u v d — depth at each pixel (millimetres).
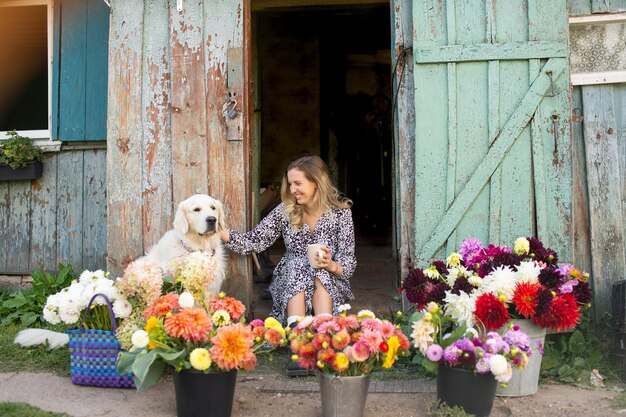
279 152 8430
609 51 4199
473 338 2762
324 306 3625
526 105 3875
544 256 3352
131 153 4328
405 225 4121
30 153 5004
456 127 3949
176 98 4270
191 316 2703
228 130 4223
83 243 5090
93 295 3164
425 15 4008
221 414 2723
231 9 4238
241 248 4039
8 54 5449
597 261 4078
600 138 4121
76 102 5062
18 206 5203
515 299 2986
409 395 3150
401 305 4273
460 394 2758
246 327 2789
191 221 3914
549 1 3889
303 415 2881
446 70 3963
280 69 8375
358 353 2562
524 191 3896
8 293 5105
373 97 8992
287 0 6336
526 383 3100
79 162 5102
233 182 4234
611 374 3447
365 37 8688
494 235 3900
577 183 4145
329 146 8797
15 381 3307
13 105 5484
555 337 3713
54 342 3590
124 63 4336
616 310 3547
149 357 2617
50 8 5172
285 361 3766
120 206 4328
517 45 3885
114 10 4344
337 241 3902
